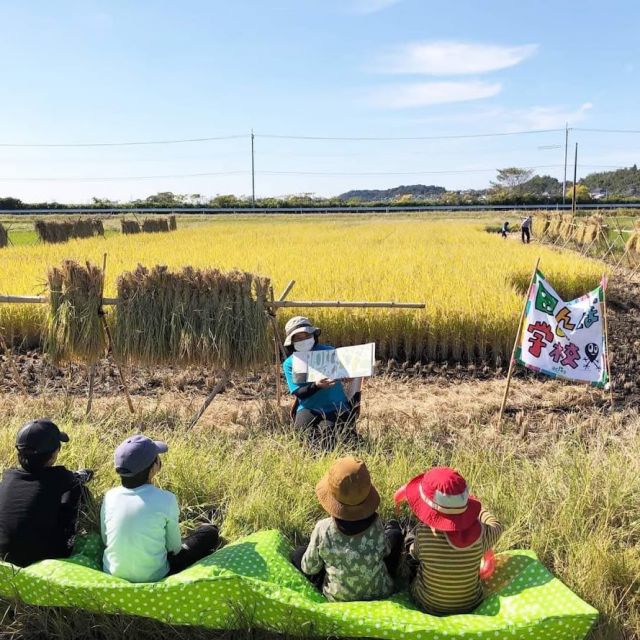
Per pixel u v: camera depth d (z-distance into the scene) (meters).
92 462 5.46
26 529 3.93
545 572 3.72
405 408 8.48
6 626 3.78
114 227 52.66
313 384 6.60
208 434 6.76
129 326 7.27
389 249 24.11
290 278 14.16
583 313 7.05
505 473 5.57
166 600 3.53
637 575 4.17
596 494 5.00
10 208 78.69
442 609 3.63
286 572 3.85
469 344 10.75
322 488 3.79
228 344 7.22
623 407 8.57
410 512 4.86
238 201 90.75
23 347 11.62
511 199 89.69
